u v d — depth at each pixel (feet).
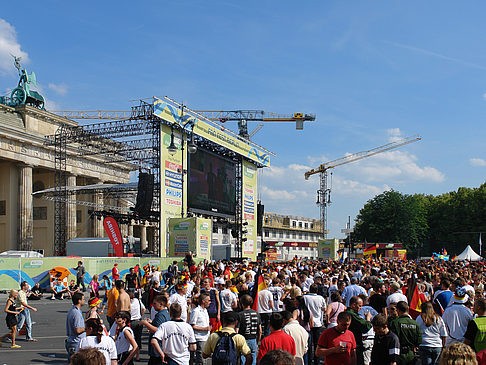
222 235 228.84
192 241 124.88
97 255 146.00
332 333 26.61
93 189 173.27
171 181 140.56
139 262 115.85
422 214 393.09
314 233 478.59
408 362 28.22
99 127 149.38
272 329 26.35
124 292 41.27
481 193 378.94
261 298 46.85
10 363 41.96
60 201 170.19
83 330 33.42
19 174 202.90
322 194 533.14
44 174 234.38
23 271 103.71
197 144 160.97
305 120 400.06
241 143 186.09
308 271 75.41
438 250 410.72
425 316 32.01
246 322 32.55
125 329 29.63
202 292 36.32
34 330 61.98
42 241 230.89
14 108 205.87
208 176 168.04
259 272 46.75
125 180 267.39
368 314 33.68
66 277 106.52
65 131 167.32
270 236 406.82
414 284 40.32
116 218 148.87
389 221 383.86
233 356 26.53
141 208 127.34
